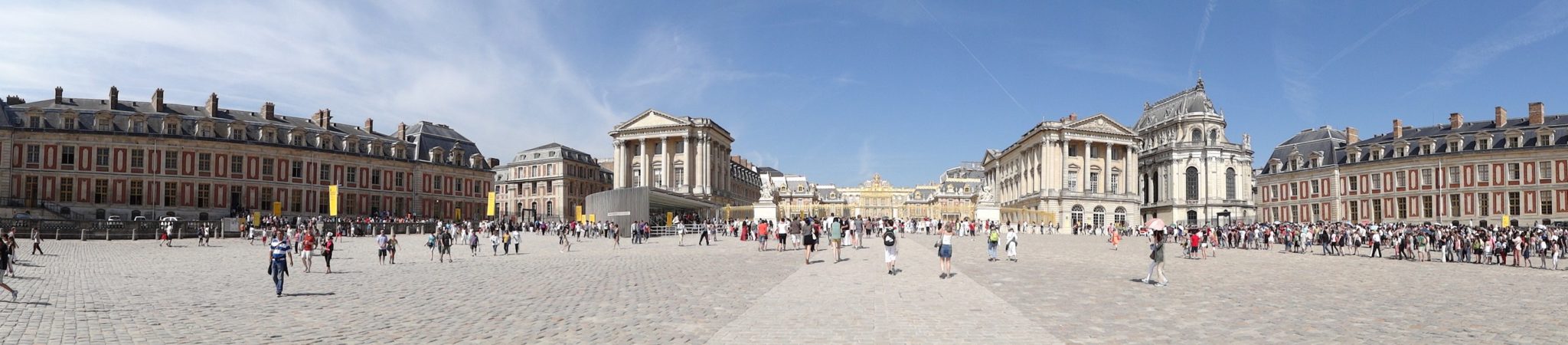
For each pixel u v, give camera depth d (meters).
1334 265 35.47
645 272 28.09
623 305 18.72
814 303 18.97
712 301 19.48
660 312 17.53
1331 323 16.31
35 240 38.66
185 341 14.16
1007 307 18.28
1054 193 107.75
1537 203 80.12
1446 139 88.50
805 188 195.62
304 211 92.50
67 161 81.00
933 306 18.42
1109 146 109.75
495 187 134.62
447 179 109.00
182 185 84.88
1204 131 119.94
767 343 13.85
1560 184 78.62
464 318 16.81
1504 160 82.88
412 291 22.45
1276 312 17.80
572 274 27.58
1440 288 23.94
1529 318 17.25
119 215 81.56
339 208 95.44
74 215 79.25
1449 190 87.06
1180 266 33.25
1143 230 91.62
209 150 86.44
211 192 86.12
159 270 30.28
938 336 14.55
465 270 30.52
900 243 49.75
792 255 37.28
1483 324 16.28
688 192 114.75
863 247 44.31
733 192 141.38
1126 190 110.94
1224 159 119.69
